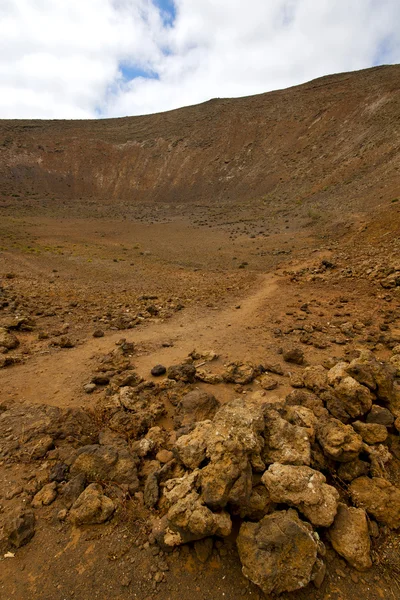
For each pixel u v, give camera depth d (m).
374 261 18.89
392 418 4.97
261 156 85.88
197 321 11.62
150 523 3.47
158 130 115.88
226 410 4.23
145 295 16.25
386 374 5.57
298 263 24.56
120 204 74.38
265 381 6.57
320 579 2.96
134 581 2.96
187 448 3.99
